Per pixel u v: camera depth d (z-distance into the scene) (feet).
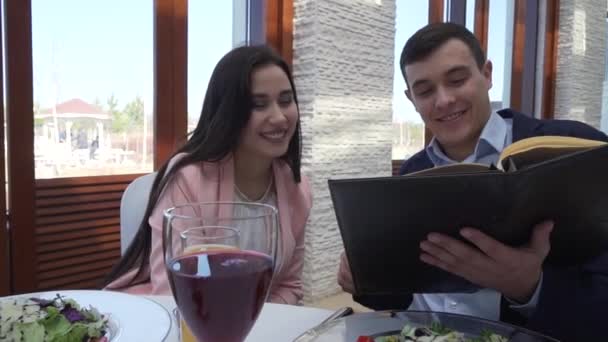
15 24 6.05
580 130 3.74
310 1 8.75
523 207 1.87
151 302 2.47
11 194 6.19
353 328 2.28
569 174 1.74
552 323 2.39
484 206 1.86
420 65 3.96
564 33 15.46
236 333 1.49
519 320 2.99
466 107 3.97
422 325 2.31
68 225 6.78
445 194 1.82
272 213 1.68
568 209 1.97
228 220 1.62
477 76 3.96
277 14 8.96
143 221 3.76
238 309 1.46
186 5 7.75
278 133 4.28
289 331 2.30
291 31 9.06
